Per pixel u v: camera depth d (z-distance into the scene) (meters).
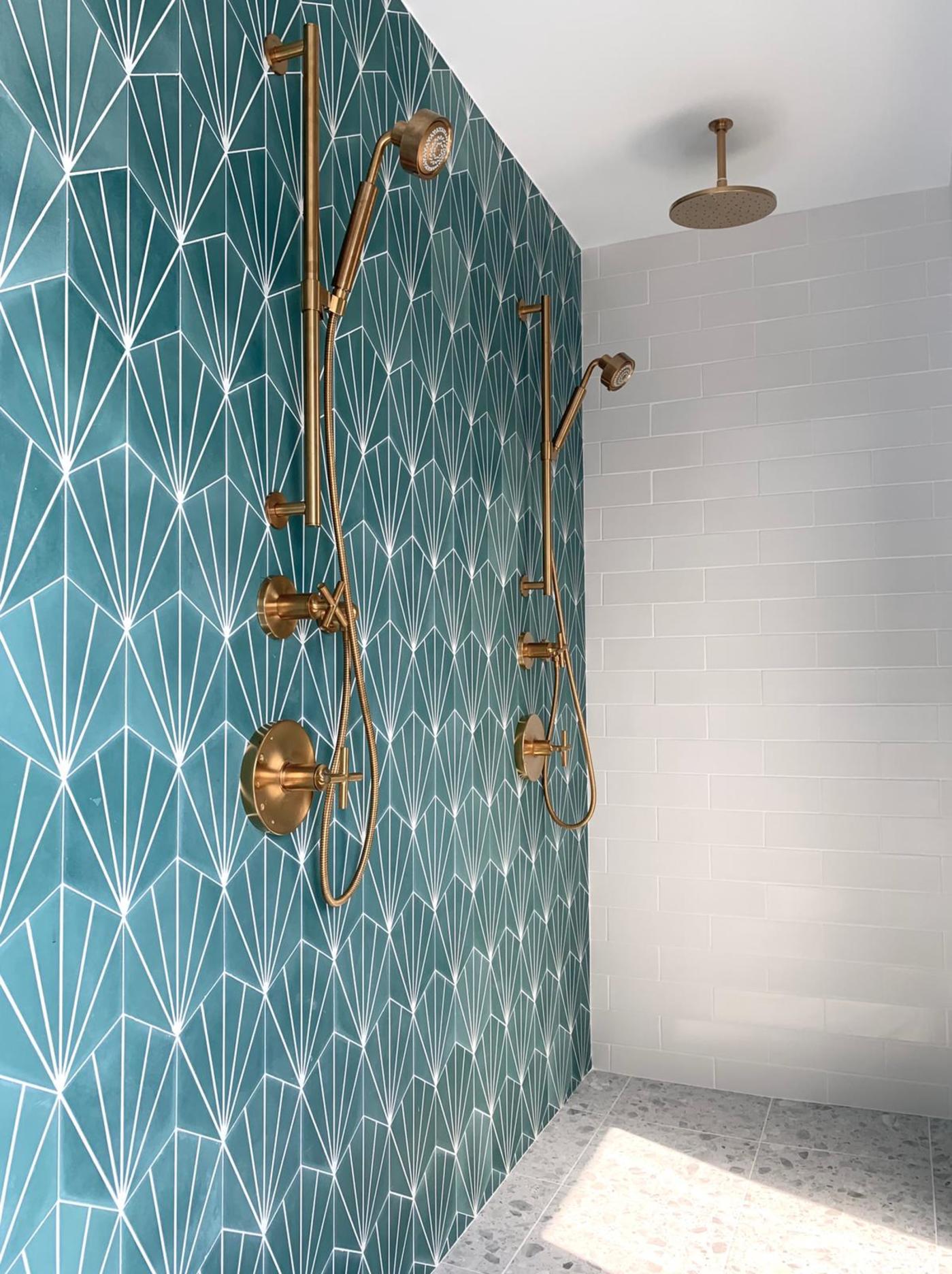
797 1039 2.94
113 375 1.17
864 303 2.95
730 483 3.07
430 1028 2.05
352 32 1.79
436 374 2.13
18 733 1.03
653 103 2.41
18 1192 1.02
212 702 1.36
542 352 2.57
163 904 1.25
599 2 2.03
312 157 1.47
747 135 2.58
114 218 1.17
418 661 2.01
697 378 3.12
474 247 2.37
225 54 1.40
